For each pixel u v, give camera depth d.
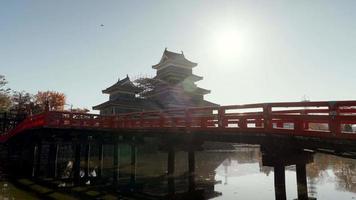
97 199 17.41
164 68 58.47
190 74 58.28
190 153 20.02
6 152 42.91
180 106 52.53
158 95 54.62
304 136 11.23
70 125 27.22
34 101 76.69
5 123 47.31
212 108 16.12
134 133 24.41
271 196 17.98
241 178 25.72
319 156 44.88
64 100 81.25
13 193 18.91
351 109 10.15
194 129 16.98
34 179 25.56
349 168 29.47
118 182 23.59
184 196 18.36
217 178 25.66
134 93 57.53
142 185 22.11
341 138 10.06
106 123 28.27
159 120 20.88
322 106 10.86
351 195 17.48
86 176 27.53
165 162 37.16
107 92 58.72
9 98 71.00
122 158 42.88
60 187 21.47
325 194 17.83
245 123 14.32
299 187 13.05
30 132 33.31
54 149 32.12
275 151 12.47
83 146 45.38
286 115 12.12
